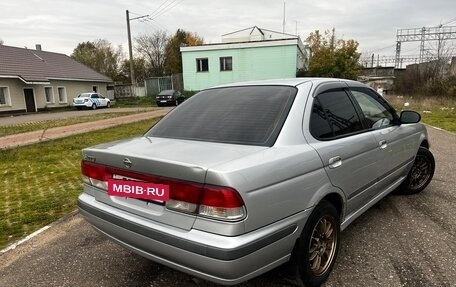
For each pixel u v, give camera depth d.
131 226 2.23
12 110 24.42
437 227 3.49
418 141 4.23
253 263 1.92
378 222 3.63
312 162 2.31
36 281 2.77
